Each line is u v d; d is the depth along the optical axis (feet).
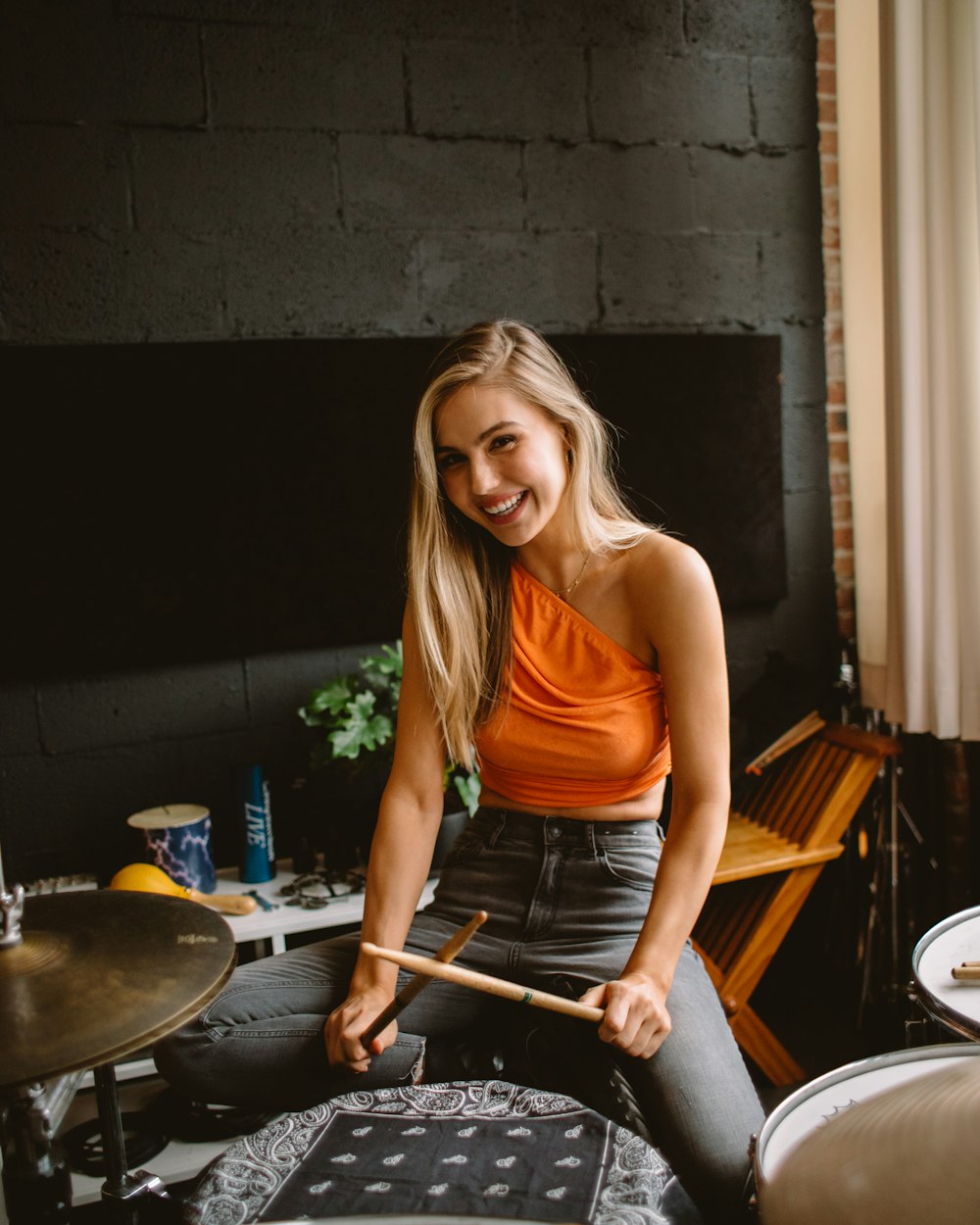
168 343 7.15
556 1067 4.40
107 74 6.97
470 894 4.74
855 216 8.35
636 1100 4.16
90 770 7.30
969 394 6.77
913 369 7.03
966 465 6.84
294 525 7.48
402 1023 4.45
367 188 7.54
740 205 8.37
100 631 7.18
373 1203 3.14
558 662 4.68
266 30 7.23
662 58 8.10
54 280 6.98
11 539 6.98
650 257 8.18
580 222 8.01
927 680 7.22
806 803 7.32
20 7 6.79
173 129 7.12
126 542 7.19
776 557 8.54
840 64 8.39
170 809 7.00
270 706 7.63
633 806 4.69
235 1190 3.24
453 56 7.63
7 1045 2.93
